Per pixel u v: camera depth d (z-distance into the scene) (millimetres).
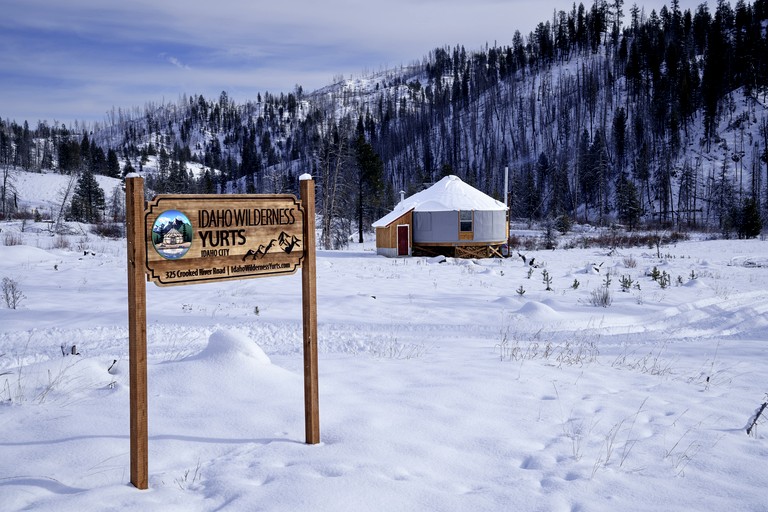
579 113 135625
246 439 4844
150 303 14758
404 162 146875
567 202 100875
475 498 3754
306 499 3643
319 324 12250
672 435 5242
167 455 4457
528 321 12922
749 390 7121
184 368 6414
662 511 3656
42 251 29359
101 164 141750
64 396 5961
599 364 8539
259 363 6578
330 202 45875
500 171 123562
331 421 5305
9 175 96375
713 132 108625
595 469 4320
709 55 123938
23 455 4375
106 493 3684
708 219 86375
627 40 174375
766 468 4469
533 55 190250
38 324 11828
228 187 163875
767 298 17281
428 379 7012
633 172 103812
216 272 4387
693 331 12539
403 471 4188
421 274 23500
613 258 33188
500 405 5992
